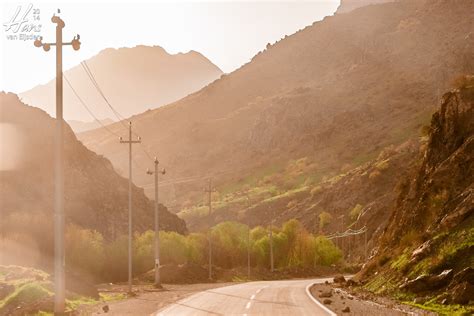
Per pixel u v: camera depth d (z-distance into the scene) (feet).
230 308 95.14
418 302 89.45
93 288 125.80
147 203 350.43
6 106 318.86
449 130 124.77
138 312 90.02
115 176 345.31
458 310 79.00
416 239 114.32
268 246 349.00
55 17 72.43
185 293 143.95
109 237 296.10
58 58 72.33
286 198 632.79
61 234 70.54
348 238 472.44
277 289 151.23
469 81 128.36
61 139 71.51
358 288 127.13
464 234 97.86
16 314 87.66
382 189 536.01
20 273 124.57
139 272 252.42
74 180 306.55
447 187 114.93
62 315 69.72
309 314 82.02
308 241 357.41
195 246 296.51
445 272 92.22
